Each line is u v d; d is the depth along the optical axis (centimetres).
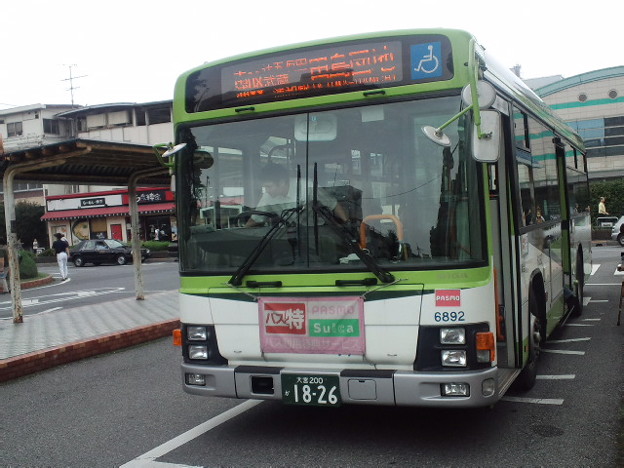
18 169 1195
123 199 4888
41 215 5516
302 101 512
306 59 516
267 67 527
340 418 597
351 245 481
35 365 895
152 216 4875
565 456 479
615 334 932
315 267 492
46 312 1444
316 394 485
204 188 541
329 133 503
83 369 902
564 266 952
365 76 500
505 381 534
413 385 459
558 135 916
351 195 490
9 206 1228
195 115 548
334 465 481
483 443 514
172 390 744
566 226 960
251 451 521
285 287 500
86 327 1148
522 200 614
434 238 468
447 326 458
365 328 476
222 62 544
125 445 558
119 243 3862
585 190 1278
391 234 477
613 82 4047
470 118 471
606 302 1248
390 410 614
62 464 520
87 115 5678
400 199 478
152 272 2775
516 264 580
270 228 510
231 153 534
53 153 1129
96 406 696
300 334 495
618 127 4044
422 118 484
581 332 960
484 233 468
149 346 1057
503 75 627
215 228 532
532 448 498
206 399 695
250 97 532
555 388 667
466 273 460
